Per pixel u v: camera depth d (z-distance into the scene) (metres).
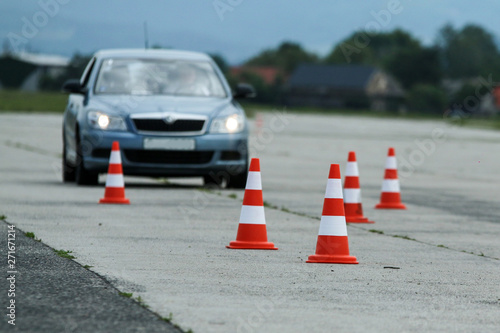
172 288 14.83
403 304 14.18
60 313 12.62
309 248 19.92
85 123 31.97
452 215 27.58
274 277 16.23
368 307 13.85
